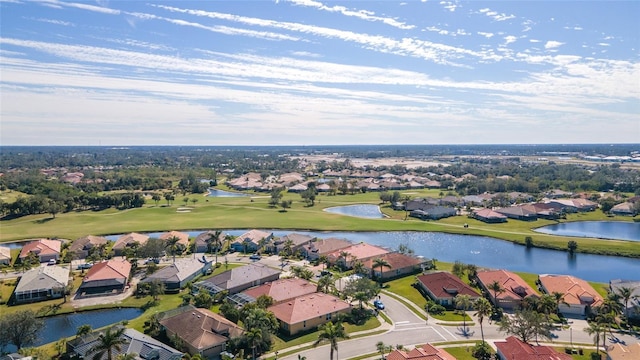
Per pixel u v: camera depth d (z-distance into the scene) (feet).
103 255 522.06
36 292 388.78
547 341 308.19
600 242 599.16
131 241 556.51
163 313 332.80
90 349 253.44
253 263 486.79
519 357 262.67
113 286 413.80
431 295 391.86
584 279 471.62
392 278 451.53
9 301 385.09
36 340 298.35
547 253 576.61
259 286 401.29
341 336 310.65
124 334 289.53
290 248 542.57
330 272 468.75
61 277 419.54
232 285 406.82
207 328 298.56
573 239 621.31
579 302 361.30
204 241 571.69
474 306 333.42
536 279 444.96
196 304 361.10
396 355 268.82
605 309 330.75
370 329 327.47
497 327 331.36
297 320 322.96
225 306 344.28
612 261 538.88
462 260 542.98
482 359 282.15
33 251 512.22
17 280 438.40
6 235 643.45
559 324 338.75
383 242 639.76
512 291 385.50
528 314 305.73
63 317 356.79
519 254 572.51
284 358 282.56
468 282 432.66
